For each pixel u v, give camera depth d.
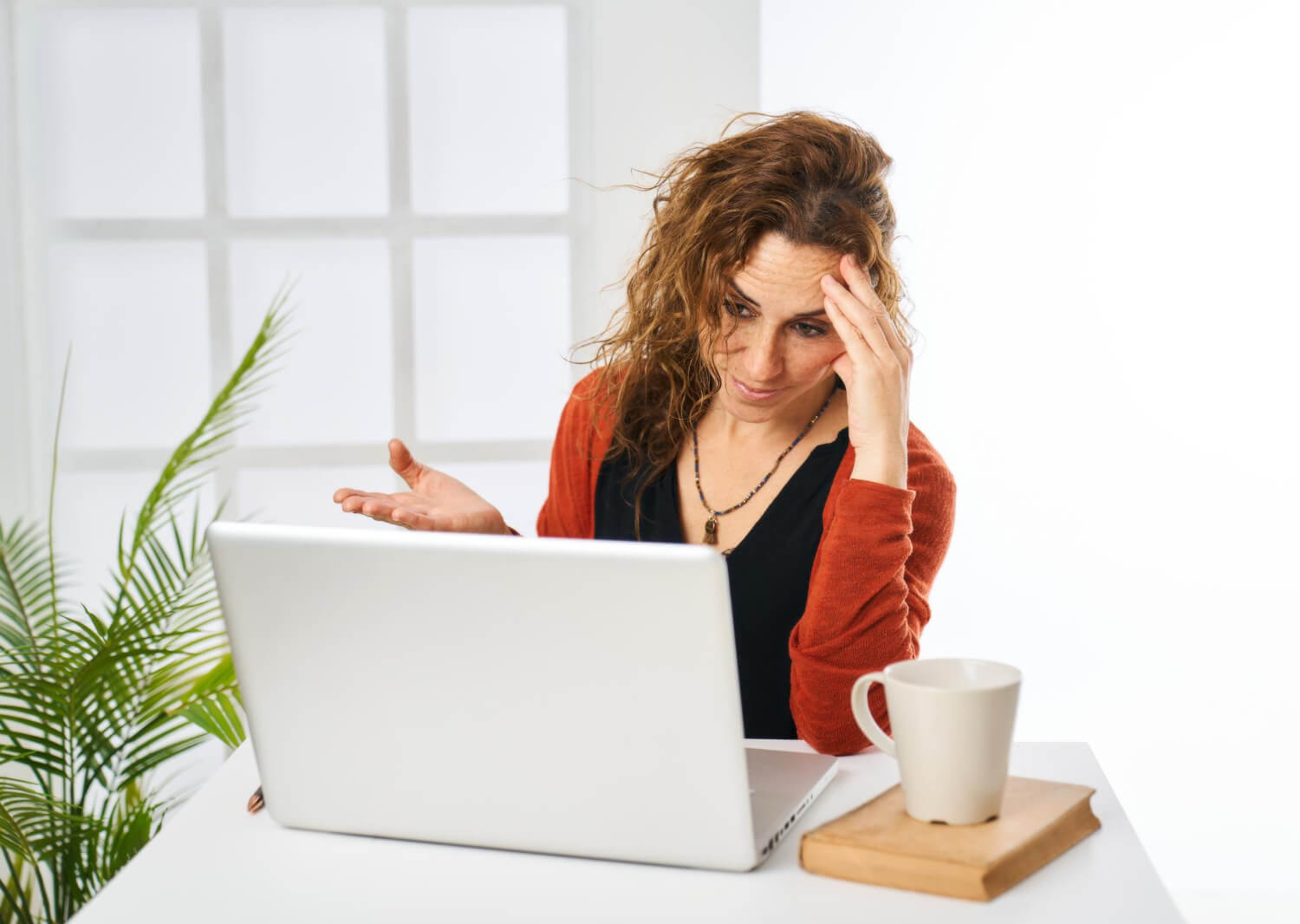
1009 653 2.50
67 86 2.43
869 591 1.07
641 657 0.74
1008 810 0.82
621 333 1.45
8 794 1.61
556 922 0.72
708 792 0.76
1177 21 2.34
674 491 1.42
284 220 2.46
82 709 1.64
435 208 2.49
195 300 2.48
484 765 0.80
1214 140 2.36
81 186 2.45
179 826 0.88
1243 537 2.45
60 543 2.48
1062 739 2.51
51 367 2.47
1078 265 2.40
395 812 0.84
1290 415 2.41
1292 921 2.43
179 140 2.46
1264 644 2.47
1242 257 2.38
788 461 1.38
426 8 2.43
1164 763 2.52
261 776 0.87
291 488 2.50
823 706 1.06
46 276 2.45
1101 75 2.36
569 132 2.46
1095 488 2.46
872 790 0.94
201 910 0.74
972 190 2.39
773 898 0.74
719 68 2.38
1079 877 0.77
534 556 0.74
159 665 2.02
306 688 0.82
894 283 1.24
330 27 2.44
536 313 2.51
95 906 0.75
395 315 2.48
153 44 2.43
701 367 1.38
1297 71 2.34
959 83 2.38
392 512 1.13
